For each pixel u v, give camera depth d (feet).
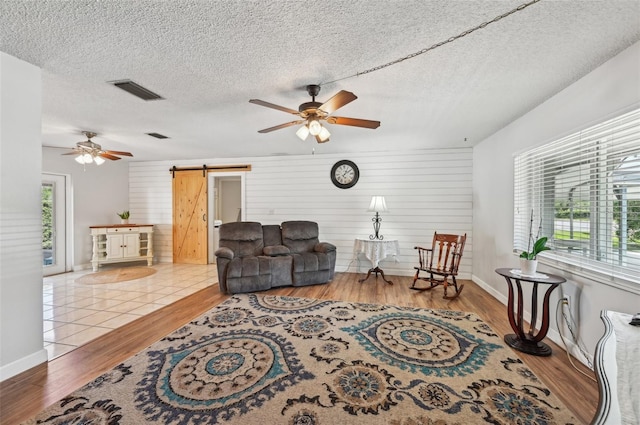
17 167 6.61
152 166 20.65
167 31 5.57
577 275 7.34
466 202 15.72
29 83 6.79
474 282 15.08
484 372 6.66
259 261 13.60
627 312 5.91
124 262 20.07
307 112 7.75
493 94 8.50
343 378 6.40
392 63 6.78
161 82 7.79
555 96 8.42
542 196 9.19
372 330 8.96
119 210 20.24
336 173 17.42
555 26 5.38
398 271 16.60
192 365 6.92
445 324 9.45
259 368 6.79
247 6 4.85
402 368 6.81
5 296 6.39
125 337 8.47
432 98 8.85
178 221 20.27
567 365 6.98
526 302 9.81
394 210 16.65
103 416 5.21
